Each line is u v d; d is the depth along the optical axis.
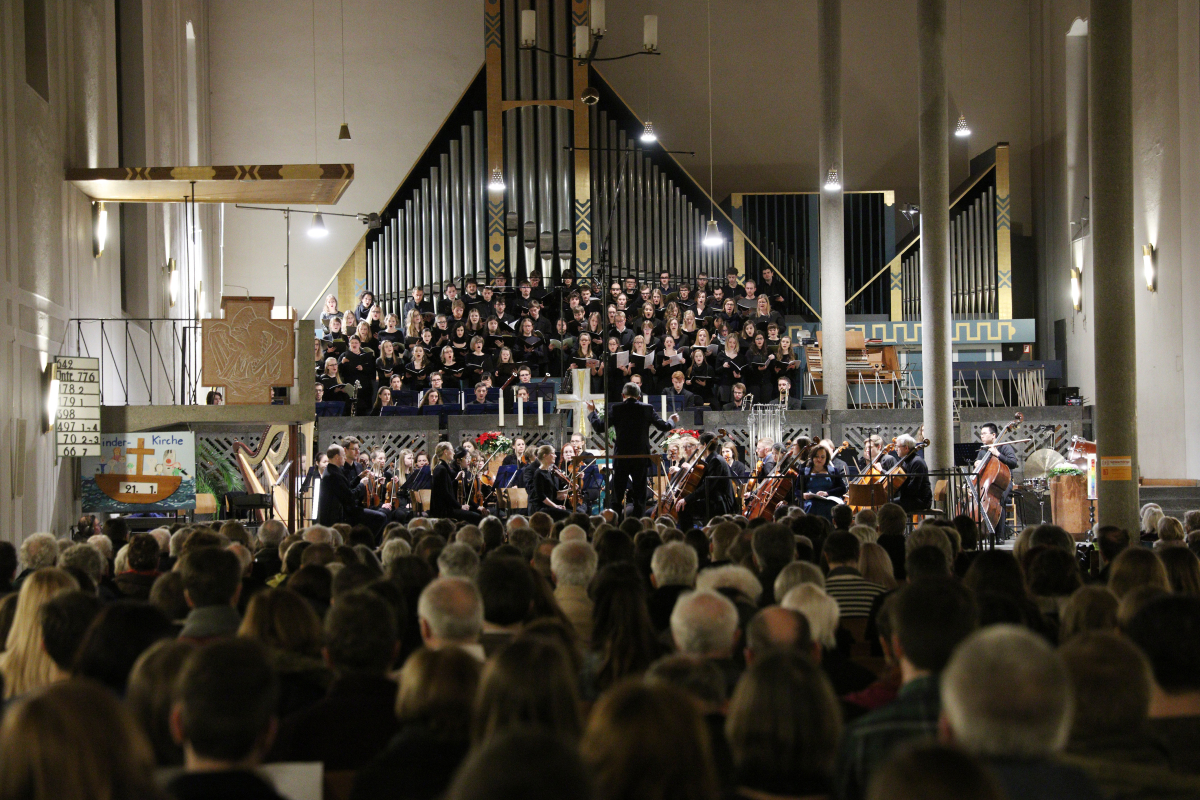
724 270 23.98
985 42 24.92
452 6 24.31
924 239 16.98
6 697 4.19
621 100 23.16
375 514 13.34
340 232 23.84
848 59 25.59
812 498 13.66
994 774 1.93
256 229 23.77
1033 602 4.86
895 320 24.05
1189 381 17.72
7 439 11.32
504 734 1.64
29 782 1.88
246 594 5.82
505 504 14.69
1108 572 6.20
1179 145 17.95
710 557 7.54
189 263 19.67
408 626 5.05
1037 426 19.05
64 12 13.70
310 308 23.70
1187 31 17.58
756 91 25.47
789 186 25.42
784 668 2.54
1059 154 23.23
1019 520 16.52
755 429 17.72
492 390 18.19
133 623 3.63
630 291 21.64
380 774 2.77
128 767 1.96
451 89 24.16
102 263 15.09
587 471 14.83
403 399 18.03
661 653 4.09
